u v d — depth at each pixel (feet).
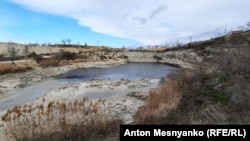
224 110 35.37
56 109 49.75
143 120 36.96
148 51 338.75
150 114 38.78
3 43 283.79
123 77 124.88
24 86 91.71
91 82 94.17
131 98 62.90
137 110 49.24
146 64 228.43
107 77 124.57
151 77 124.98
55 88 87.51
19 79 106.52
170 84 59.93
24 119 44.50
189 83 60.70
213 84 53.26
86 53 265.75
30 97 72.84
